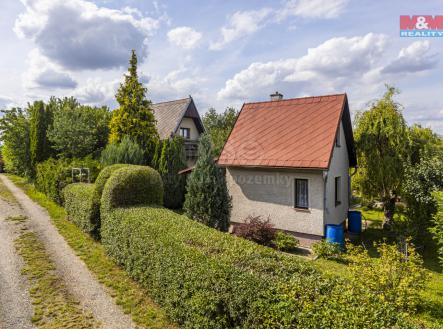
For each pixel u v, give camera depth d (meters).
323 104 12.35
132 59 18.33
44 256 8.38
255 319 3.56
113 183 8.70
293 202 11.13
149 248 6.07
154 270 5.85
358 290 3.42
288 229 11.25
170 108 23.16
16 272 7.27
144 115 18.52
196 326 4.53
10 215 13.34
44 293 6.27
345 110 12.44
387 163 11.62
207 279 4.34
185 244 5.33
